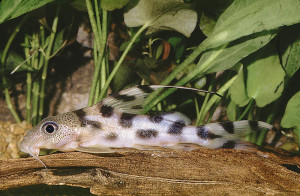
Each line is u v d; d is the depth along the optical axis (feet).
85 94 2.16
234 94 1.74
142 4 1.70
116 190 1.47
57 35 1.92
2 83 1.97
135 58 1.88
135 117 1.58
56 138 1.55
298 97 1.71
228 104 1.85
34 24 1.92
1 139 1.90
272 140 2.10
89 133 1.56
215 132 1.59
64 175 1.50
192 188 1.49
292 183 1.50
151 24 1.73
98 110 1.57
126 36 1.90
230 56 1.66
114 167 1.52
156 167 1.53
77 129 1.56
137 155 1.56
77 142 1.56
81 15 1.89
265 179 1.51
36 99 1.97
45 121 1.55
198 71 1.67
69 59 2.13
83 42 2.04
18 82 2.09
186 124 1.59
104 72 1.77
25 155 1.85
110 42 1.91
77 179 1.49
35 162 1.55
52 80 2.13
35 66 1.99
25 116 2.11
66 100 2.15
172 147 1.59
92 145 1.57
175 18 1.73
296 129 1.74
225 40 1.62
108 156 1.56
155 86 1.57
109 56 1.91
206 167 1.53
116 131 1.57
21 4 1.60
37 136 1.55
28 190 1.49
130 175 1.51
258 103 1.72
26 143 1.55
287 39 1.74
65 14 1.86
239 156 1.57
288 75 1.75
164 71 1.85
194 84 1.90
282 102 2.03
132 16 1.72
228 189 1.48
